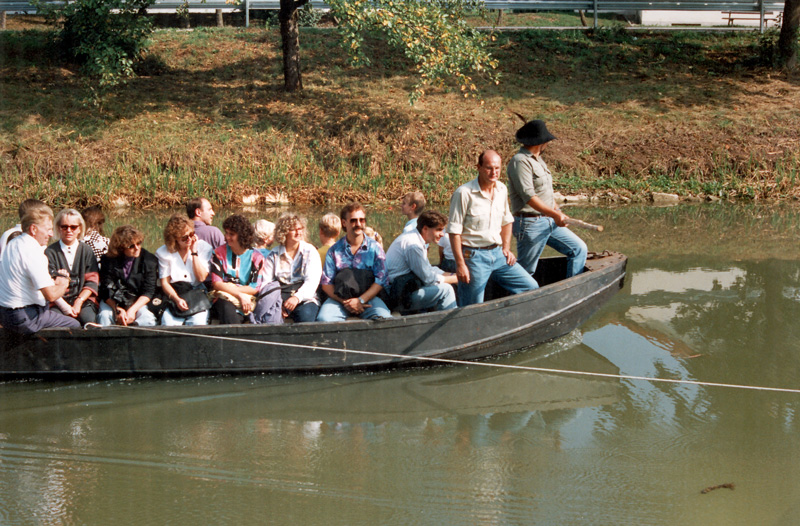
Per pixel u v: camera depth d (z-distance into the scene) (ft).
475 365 20.80
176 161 46.75
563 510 13.83
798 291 26.76
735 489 14.55
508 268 21.35
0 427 17.04
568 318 22.61
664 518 13.60
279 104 53.06
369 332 19.56
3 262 18.47
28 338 18.89
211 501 14.10
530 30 67.10
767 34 62.64
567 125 52.11
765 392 18.86
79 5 51.24
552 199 22.86
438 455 15.93
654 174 48.57
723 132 51.06
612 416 17.71
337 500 14.15
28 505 13.97
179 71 57.67
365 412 18.02
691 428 17.04
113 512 13.76
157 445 16.30
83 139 47.44
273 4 67.36
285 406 18.29
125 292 19.98
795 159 47.91
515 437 16.74
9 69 55.01
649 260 31.09
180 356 19.17
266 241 21.40
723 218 40.11
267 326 19.10
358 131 50.06
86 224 22.31
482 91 56.85
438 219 20.29
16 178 44.14
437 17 47.19
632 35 67.56
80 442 16.40
